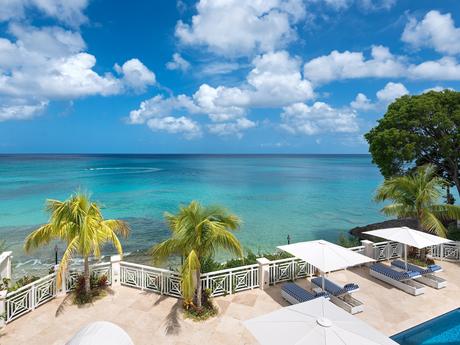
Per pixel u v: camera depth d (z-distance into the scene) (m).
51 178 63.53
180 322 8.84
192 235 9.05
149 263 17.67
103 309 9.50
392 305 10.12
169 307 9.66
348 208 34.44
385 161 20.53
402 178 15.00
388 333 8.60
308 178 69.88
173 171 89.69
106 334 5.06
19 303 8.91
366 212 32.44
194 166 118.38
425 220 14.27
